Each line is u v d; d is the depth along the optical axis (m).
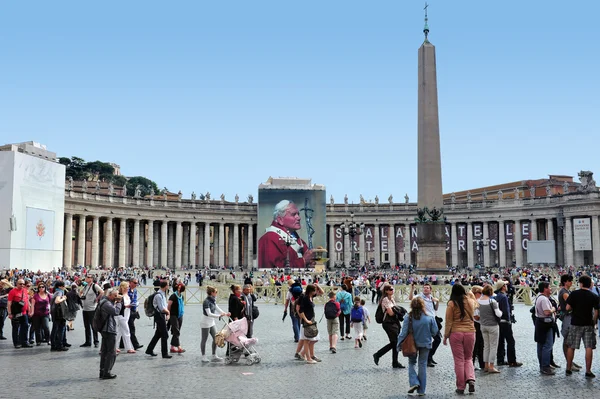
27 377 16.05
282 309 39.06
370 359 19.00
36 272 63.75
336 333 20.55
